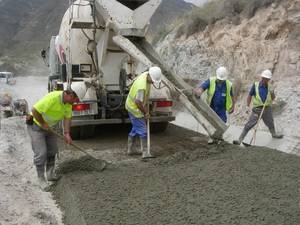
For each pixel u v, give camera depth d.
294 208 4.86
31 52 64.12
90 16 8.66
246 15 14.17
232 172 6.11
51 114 5.97
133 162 7.05
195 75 15.58
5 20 82.69
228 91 8.12
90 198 5.34
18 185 6.14
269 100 8.66
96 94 8.55
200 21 16.94
